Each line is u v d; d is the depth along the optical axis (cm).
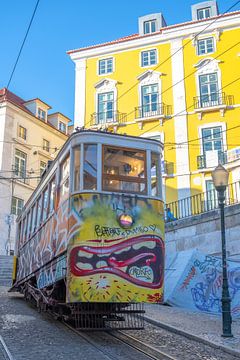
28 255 1444
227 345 916
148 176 978
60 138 4334
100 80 3189
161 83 3050
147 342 936
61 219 984
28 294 1457
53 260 1038
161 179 995
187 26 3048
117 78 3170
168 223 2086
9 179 3581
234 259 1617
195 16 3194
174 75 3028
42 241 1190
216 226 1819
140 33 3266
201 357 833
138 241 912
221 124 2844
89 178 929
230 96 2864
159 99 3022
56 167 1092
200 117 2898
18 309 1335
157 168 999
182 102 2961
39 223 1259
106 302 868
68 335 934
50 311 1156
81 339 897
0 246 3403
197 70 2983
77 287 849
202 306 1463
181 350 885
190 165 2844
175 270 1608
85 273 858
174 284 1542
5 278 2353
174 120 2952
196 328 1103
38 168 3947
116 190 937
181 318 1261
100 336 944
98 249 878
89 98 3200
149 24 3272
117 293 865
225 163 2736
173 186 2842
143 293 884
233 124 2820
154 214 951
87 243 876
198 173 2808
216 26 2989
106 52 3241
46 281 1102
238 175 2683
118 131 3059
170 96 3008
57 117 4425
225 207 1786
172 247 2036
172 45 3084
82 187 918
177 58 3050
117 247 891
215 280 1491
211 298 1465
